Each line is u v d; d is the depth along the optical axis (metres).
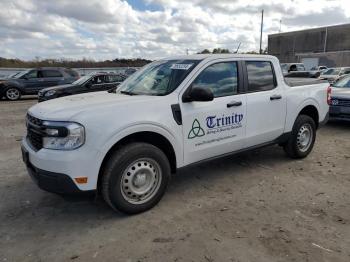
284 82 5.55
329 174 5.26
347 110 8.60
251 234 3.51
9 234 3.61
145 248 3.30
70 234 3.59
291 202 4.27
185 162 4.30
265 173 5.34
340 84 10.03
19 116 11.88
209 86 4.50
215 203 4.27
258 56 5.21
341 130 8.67
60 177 3.47
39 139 3.73
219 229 3.62
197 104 4.31
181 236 3.49
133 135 3.87
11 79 18.44
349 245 3.29
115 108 3.73
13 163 6.05
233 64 4.83
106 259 3.14
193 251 3.22
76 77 19.66
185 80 4.29
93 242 3.43
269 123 5.25
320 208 4.09
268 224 3.71
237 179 5.09
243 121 4.85
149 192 4.02
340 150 6.65
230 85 4.75
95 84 13.65
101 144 3.54
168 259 3.11
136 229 3.66
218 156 4.70
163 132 3.98
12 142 7.69
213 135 4.52
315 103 6.03
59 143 3.52
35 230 3.69
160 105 4.00
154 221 3.82
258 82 5.13
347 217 3.85
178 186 4.85
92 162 3.51
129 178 3.81
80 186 3.50
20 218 3.96
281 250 3.21
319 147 6.89
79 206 4.25
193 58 4.69
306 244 3.31
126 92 4.73
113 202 3.76
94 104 3.83
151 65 5.18
